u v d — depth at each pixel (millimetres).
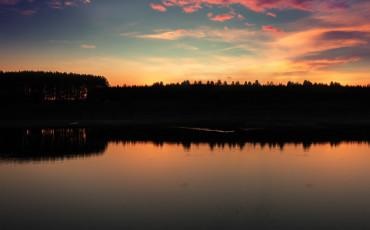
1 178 18875
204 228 11305
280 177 18891
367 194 15367
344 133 46062
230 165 22500
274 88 120438
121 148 31609
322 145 33094
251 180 18188
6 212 13109
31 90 113125
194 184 17312
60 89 118125
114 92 120438
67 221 12109
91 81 126500
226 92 119250
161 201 14367
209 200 14445
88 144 34812
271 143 34625
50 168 21688
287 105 101000
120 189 16375
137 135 44281
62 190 16297
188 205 13781
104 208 13500
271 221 11914
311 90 117312
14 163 23547
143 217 12422
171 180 18234
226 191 15898
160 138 40156
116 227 11516
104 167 22000
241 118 82375
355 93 111812
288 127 57875
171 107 101312
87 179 18578
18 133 48312
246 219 12125
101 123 71625
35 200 14672
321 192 15742
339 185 17047
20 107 94562
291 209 13219
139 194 15469
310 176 19156
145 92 120938
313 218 12234
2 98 104500
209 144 33969
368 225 11555
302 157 25750
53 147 32406
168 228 11359
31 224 11844
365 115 84125
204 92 119938
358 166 22109
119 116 88625
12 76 116000
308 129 53375
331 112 89125
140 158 25562
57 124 68812
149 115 90312
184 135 43688
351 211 12984
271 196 15062
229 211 13000
